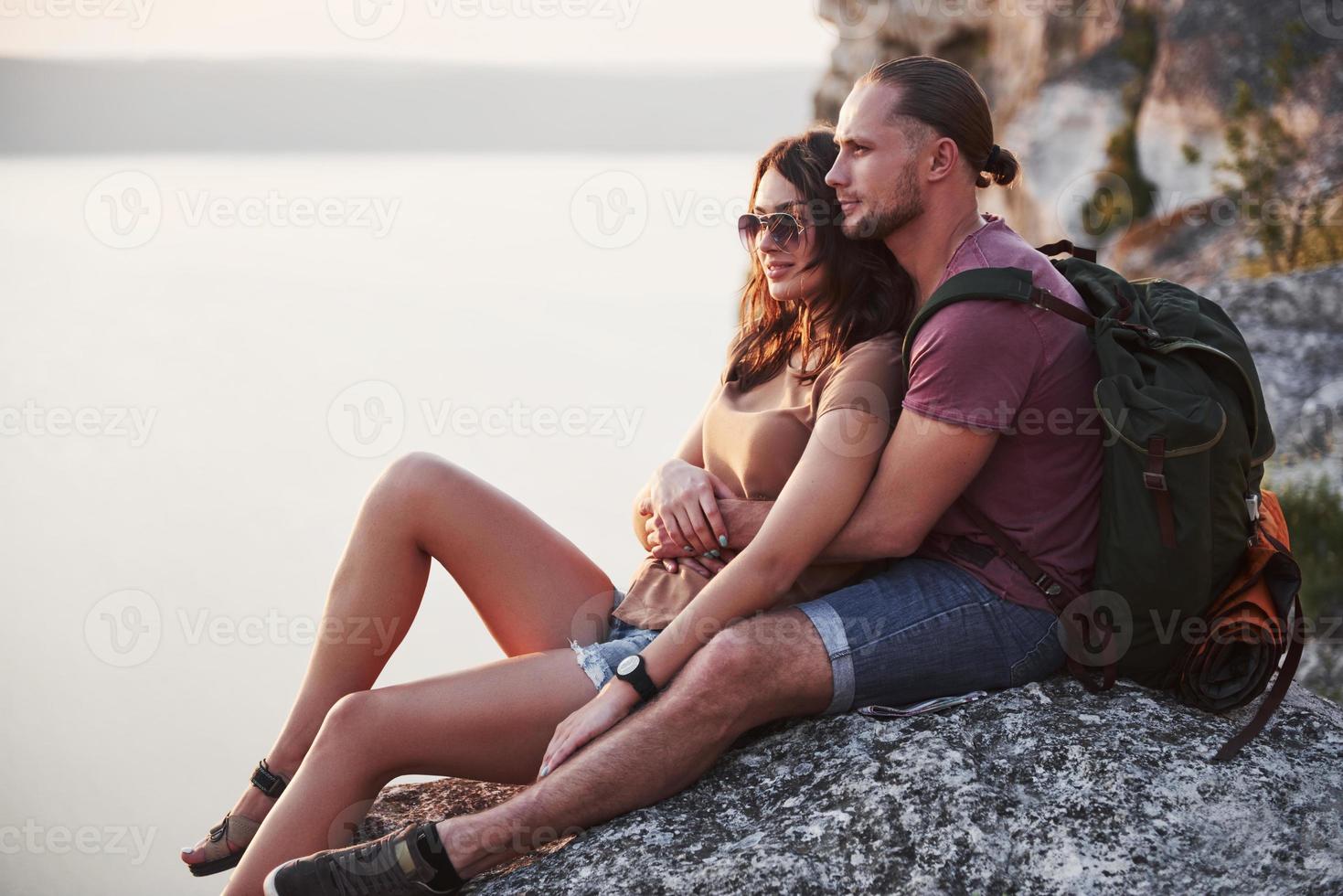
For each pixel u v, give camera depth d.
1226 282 11.28
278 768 3.66
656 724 3.17
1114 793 3.07
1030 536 3.38
